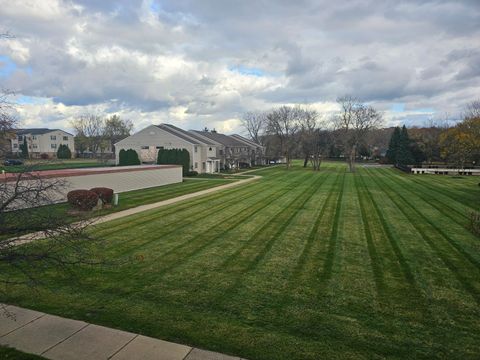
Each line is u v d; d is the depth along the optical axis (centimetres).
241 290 806
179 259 1027
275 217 1662
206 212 1789
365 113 5734
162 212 1781
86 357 545
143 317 673
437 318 681
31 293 774
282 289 814
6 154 727
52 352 557
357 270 945
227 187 3027
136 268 945
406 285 843
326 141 7838
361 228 1439
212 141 5678
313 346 579
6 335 605
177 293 786
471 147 3894
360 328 639
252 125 10019
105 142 8194
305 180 3734
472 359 547
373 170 5459
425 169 4681
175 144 4625
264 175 4547
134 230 1382
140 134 4766
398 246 1177
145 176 2920
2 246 566
